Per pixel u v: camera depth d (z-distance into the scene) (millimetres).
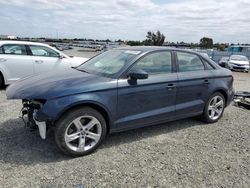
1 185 2857
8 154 3555
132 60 4066
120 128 3953
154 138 4391
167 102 4426
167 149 3977
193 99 4832
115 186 2951
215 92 5219
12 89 3750
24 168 3223
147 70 4199
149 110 4219
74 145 3586
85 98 3467
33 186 2867
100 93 3633
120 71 3920
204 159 3697
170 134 4613
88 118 3625
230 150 4039
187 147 4082
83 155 3633
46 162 3396
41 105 3395
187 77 4637
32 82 3816
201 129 4941
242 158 3783
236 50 36969
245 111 6422
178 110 4598
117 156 3672
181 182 3092
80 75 4023
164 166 3443
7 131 4344
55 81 3727
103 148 3916
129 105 3953
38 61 8219
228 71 5574
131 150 3887
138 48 4566
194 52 5016
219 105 5379
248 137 4621
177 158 3689
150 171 3303
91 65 4645
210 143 4281
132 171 3281
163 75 4344
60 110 3318
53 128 3477
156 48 4512
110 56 4648
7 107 5773
